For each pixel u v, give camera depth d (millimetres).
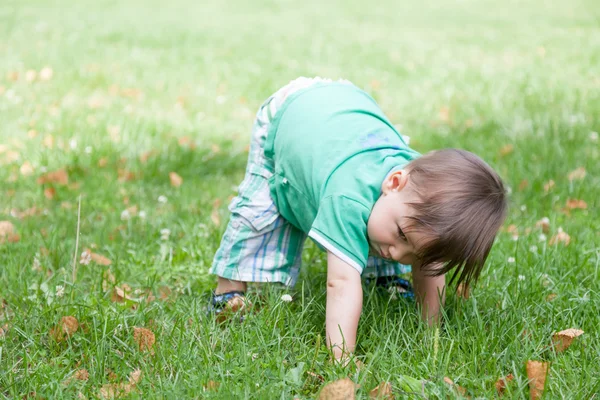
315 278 2971
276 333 2426
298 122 2615
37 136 5086
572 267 2990
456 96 6531
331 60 8422
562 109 5742
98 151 4699
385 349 2346
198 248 3330
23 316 2568
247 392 2072
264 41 9766
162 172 4492
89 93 6551
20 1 13227
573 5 13422
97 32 9961
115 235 3502
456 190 2164
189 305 2744
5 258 3156
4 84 6738
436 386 2113
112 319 2551
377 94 6645
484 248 2197
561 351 2381
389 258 2303
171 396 2066
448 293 2742
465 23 11562
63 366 2328
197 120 5777
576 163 4492
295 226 2732
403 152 2486
